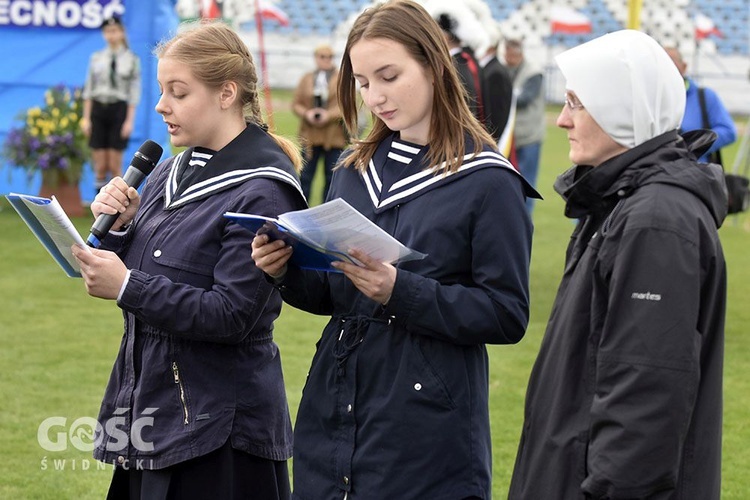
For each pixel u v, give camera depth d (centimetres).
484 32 971
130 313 443
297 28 3941
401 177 411
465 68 934
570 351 363
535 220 1750
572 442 358
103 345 943
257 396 446
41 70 1703
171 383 437
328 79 1664
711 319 358
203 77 438
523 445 381
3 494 628
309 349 948
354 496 401
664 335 335
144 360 441
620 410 338
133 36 1664
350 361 405
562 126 384
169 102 442
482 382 412
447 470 396
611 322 345
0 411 761
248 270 428
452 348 400
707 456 355
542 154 2659
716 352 359
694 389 337
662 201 346
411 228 402
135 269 445
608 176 363
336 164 438
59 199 1627
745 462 703
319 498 410
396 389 396
